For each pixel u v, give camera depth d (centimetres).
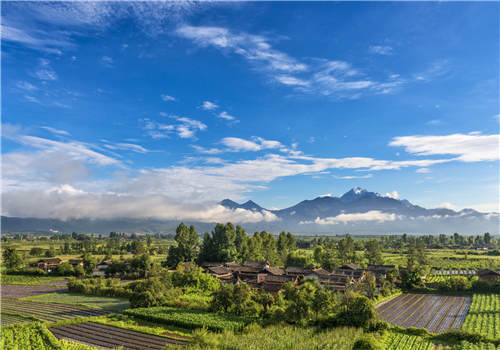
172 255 14738
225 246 14975
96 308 7719
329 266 13962
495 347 5156
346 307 6141
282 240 17700
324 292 6469
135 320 6550
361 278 11081
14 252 15075
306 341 5119
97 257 19450
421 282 11344
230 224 15338
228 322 6125
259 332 5578
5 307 7925
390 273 11988
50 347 4825
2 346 4706
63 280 13025
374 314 5922
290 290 6856
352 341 5103
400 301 9294
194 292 9606
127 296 9312
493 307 8200
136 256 14000
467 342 5303
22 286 11638
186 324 6069
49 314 7188
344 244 17462
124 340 5375
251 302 7100
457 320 7119
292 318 6153
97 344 5191
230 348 4800
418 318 7338
